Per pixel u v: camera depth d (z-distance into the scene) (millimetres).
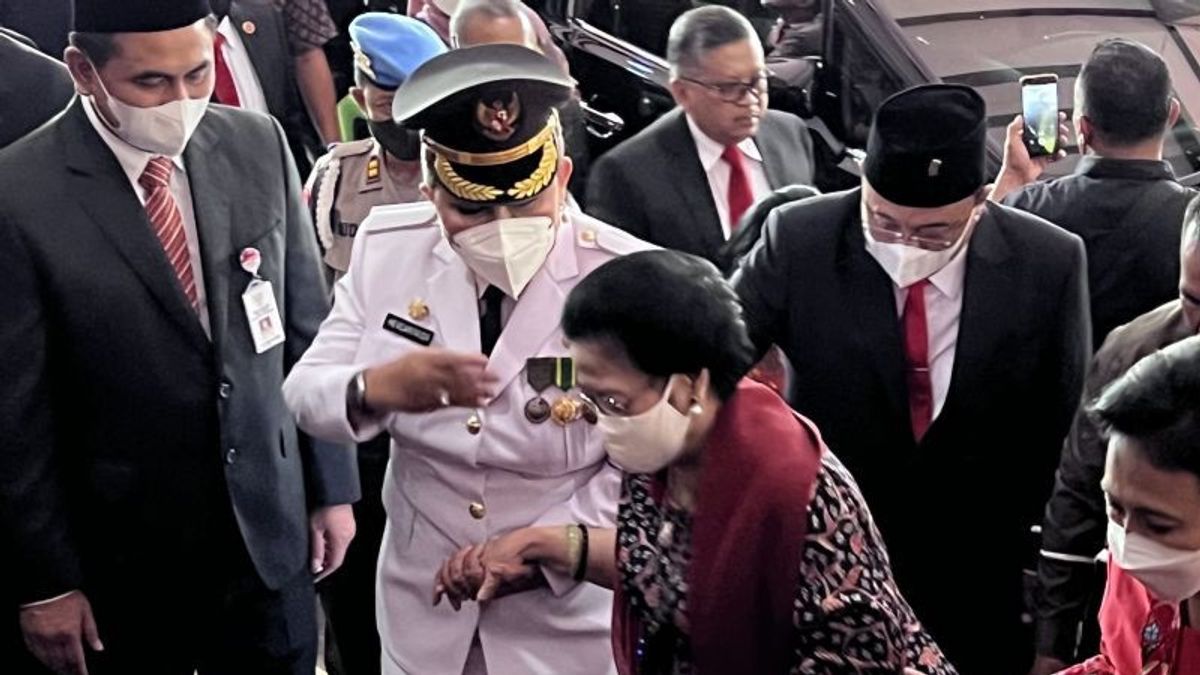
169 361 2469
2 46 2850
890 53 4543
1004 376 2574
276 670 2701
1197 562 1696
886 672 1708
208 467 2533
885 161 2473
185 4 2322
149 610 2592
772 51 4703
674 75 3576
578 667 2250
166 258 2457
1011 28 4707
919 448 2611
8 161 2418
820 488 1709
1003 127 4438
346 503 2789
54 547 2453
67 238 2400
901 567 2699
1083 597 2537
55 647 2510
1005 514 2686
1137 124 3014
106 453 2480
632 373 1717
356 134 3801
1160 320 2354
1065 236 2604
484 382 2074
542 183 2121
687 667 1854
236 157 2570
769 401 1767
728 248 3004
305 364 2270
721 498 1729
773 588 1711
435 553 2273
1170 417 1654
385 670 2367
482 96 2055
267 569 2611
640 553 1870
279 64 4977
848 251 2611
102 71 2330
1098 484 2426
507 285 2150
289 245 2652
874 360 2584
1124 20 4855
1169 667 1814
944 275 2578
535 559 2154
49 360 2436
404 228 2279
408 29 3201
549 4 5109
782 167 3775
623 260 1751
